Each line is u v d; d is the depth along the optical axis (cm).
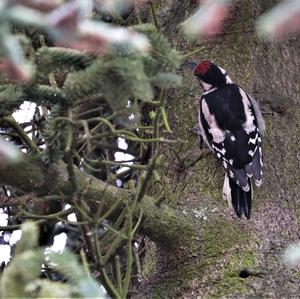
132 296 752
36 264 385
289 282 672
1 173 621
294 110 805
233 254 699
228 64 838
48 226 929
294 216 728
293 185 753
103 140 862
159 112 618
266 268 684
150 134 822
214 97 805
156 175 669
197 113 822
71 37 390
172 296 700
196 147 800
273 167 766
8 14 371
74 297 402
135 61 446
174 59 463
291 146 781
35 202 781
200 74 830
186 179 776
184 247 714
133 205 632
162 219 704
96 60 453
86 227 599
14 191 827
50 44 758
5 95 512
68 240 951
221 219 723
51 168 630
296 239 708
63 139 563
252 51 837
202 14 434
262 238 708
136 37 434
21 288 381
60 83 756
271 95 812
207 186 762
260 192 745
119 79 450
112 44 430
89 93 487
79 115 616
